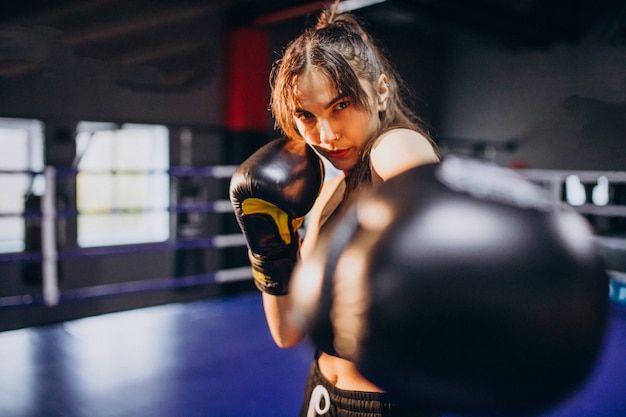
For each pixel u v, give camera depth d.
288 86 0.73
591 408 2.50
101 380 2.85
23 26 4.52
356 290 0.44
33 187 4.88
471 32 6.77
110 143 6.23
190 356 3.23
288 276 0.95
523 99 7.41
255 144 5.58
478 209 0.44
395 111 0.85
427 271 0.41
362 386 0.84
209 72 5.58
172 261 5.64
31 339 3.57
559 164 7.11
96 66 4.95
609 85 6.53
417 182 0.48
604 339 0.44
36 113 4.66
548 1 5.91
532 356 0.40
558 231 0.43
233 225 5.68
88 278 5.11
